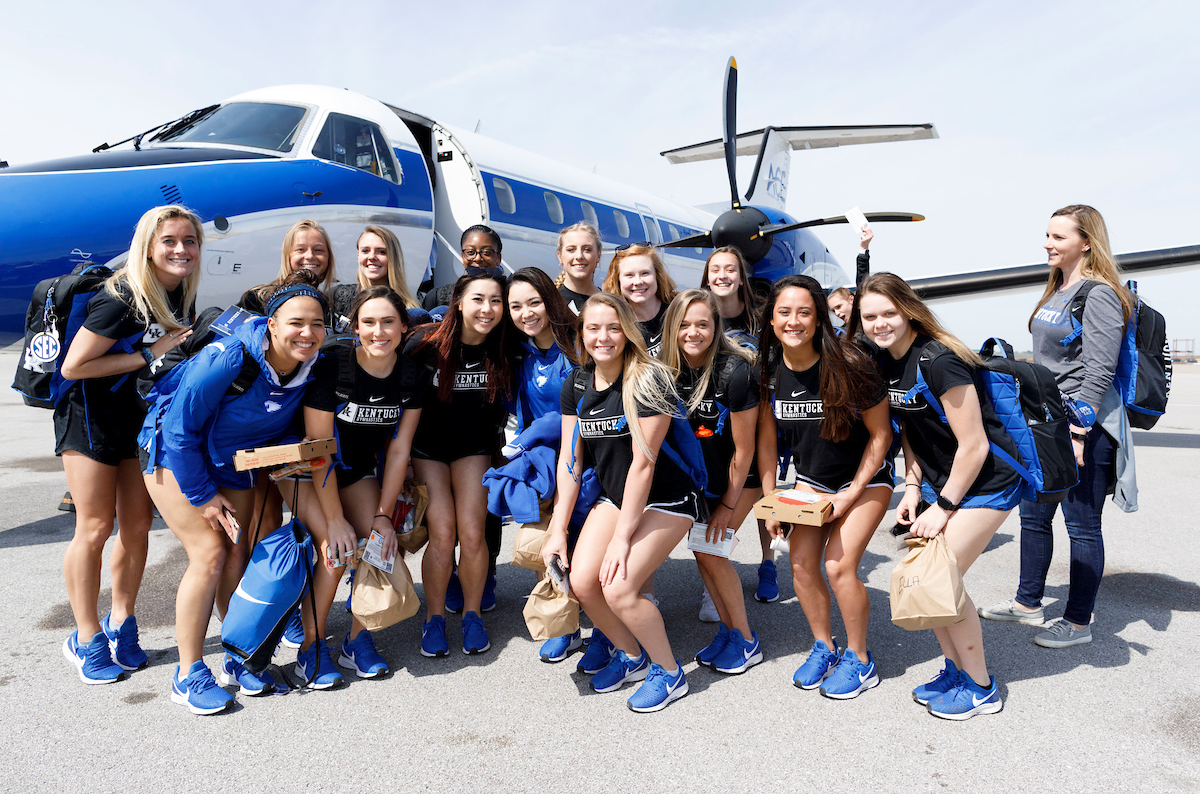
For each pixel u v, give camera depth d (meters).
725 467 2.60
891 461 2.52
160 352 2.34
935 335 2.18
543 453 2.74
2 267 3.81
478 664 2.67
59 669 2.52
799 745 2.04
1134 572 3.68
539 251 7.64
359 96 6.20
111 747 2.01
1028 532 2.98
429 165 7.22
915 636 2.91
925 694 2.29
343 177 5.48
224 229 4.66
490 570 3.23
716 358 2.50
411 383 2.62
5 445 7.79
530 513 2.61
